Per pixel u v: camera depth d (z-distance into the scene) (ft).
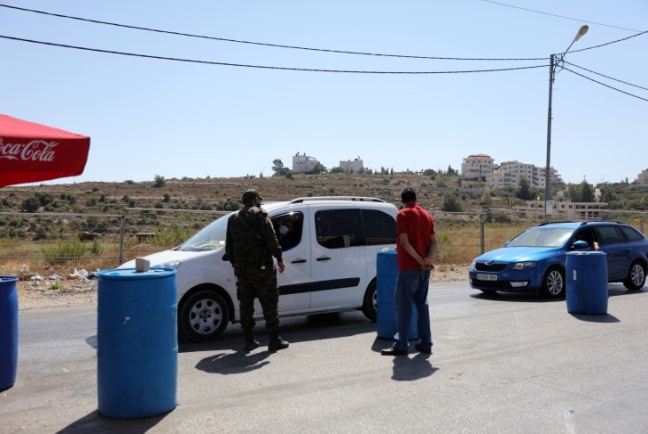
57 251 49.26
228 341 26.09
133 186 343.26
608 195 380.58
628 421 15.65
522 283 38.70
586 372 20.35
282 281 27.66
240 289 24.08
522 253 40.22
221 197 329.52
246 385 18.98
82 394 18.38
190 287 25.61
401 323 23.00
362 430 15.01
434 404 17.01
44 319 32.24
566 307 34.40
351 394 17.97
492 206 348.18
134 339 15.90
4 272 47.14
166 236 51.85
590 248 42.14
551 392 18.12
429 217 23.41
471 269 41.45
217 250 26.61
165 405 16.33
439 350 23.80
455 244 64.34
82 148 15.44
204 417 15.99
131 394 15.85
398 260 23.15
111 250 50.29
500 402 17.17
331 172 608.19
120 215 50.47
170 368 16.48
